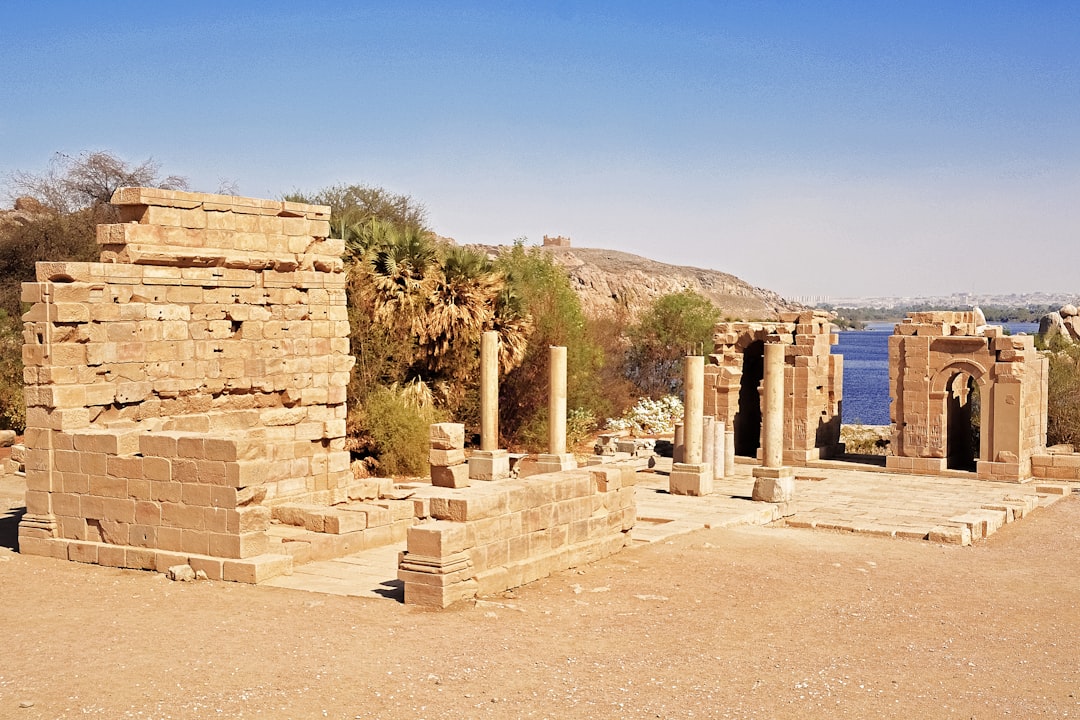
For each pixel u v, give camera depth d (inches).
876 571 711.7
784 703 421.1
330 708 395.9
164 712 386.3
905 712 415.5
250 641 483.2
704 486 1053.8
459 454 897.5
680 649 496.1
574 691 425.7
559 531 675.4
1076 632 559.8
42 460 692.7
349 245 1327.5
